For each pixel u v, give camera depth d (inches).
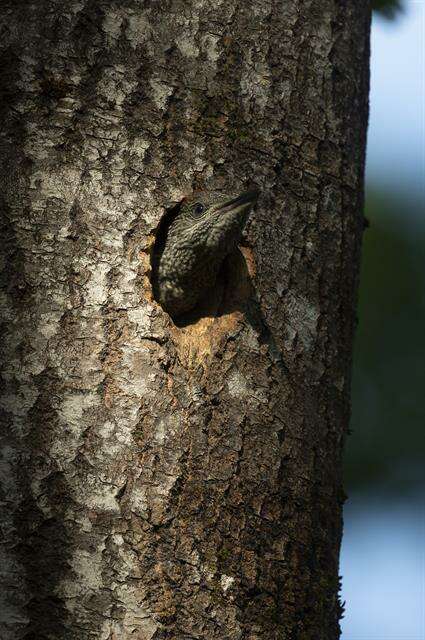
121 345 300.8
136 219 312.0
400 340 626.5
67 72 314.3
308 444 319.9
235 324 319.9
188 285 350.3
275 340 321.7
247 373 315.0
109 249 306.8
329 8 358.3
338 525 330.0
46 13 318.0
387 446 617.3
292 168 336.5
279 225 331.6
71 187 307.4
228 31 334.3
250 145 330.3
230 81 331.3
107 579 280.8
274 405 315.6
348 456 619.2
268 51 339.3
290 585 305.3
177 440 298.5
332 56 354.3
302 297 330.3
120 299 304.2
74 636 275.3
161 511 290.2
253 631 294.2
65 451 287.1
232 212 320.8
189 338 315.6
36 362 292.4
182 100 324.2
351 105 358.3
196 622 286.2
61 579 278.2
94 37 318.7
